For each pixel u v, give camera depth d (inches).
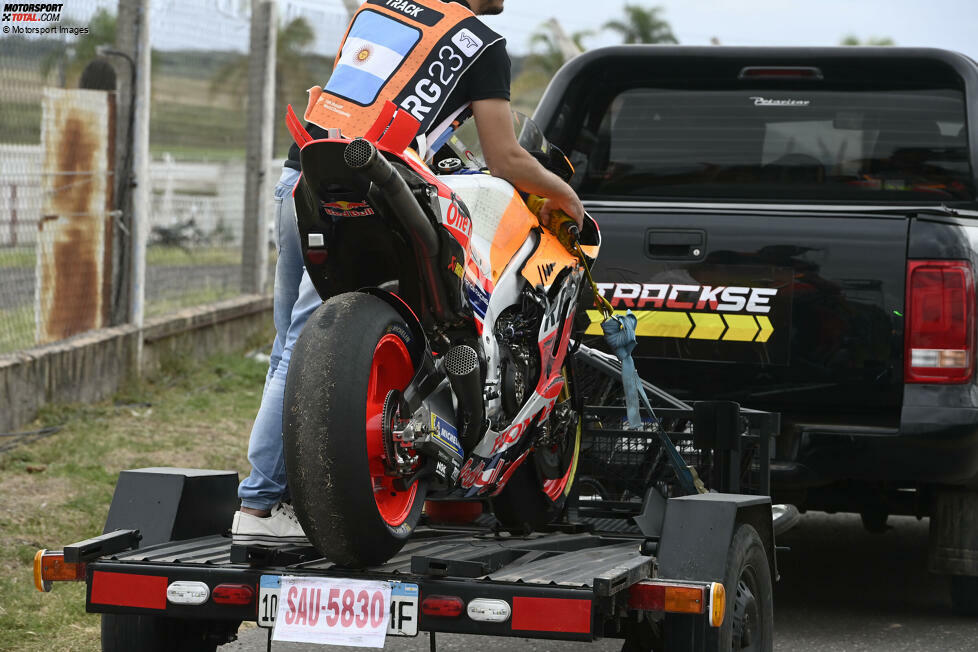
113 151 475.2
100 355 461.1
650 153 314.7
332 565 184.2
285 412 170.6
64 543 309.6
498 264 199.5
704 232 275.0
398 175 169.8
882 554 368.2
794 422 270.7
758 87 309.9
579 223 215.9
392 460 176.9
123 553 193.9
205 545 203.2
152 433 427.2
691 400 278.2
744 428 240.2
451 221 182.2
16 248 416.8
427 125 189.0
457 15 194.9
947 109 301.6
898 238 265.4
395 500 185.3
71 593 282.4
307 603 175.0
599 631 169.2
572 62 312.2
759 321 272.1
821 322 269.0
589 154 317.4
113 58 474.9
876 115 305.3
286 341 220.8
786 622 289.3
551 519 237.5
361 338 171.8
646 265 278.2
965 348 261.4
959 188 299.6
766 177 309.4
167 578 182.7
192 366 536.7
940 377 262.4
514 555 202.1
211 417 463.5
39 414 418.3
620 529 239.9
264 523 203.8
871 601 310.3
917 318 263.1
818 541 386.9
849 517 430.0
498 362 197.3
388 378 183.3
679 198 305.4
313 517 169.6
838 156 306.3
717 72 310.8
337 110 187.0
